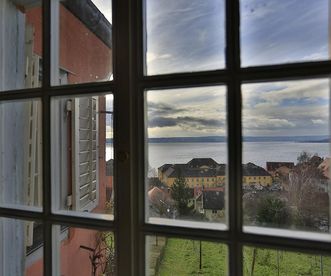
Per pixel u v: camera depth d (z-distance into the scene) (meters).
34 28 1.22
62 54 1.48
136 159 0.80
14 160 1.19
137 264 0.79
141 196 0.79
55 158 0.96
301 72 0.65
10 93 0.96
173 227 0.76
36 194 1.21
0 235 1.08
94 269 1.54
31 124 1.25
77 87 0.87
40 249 1.33
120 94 0.80
